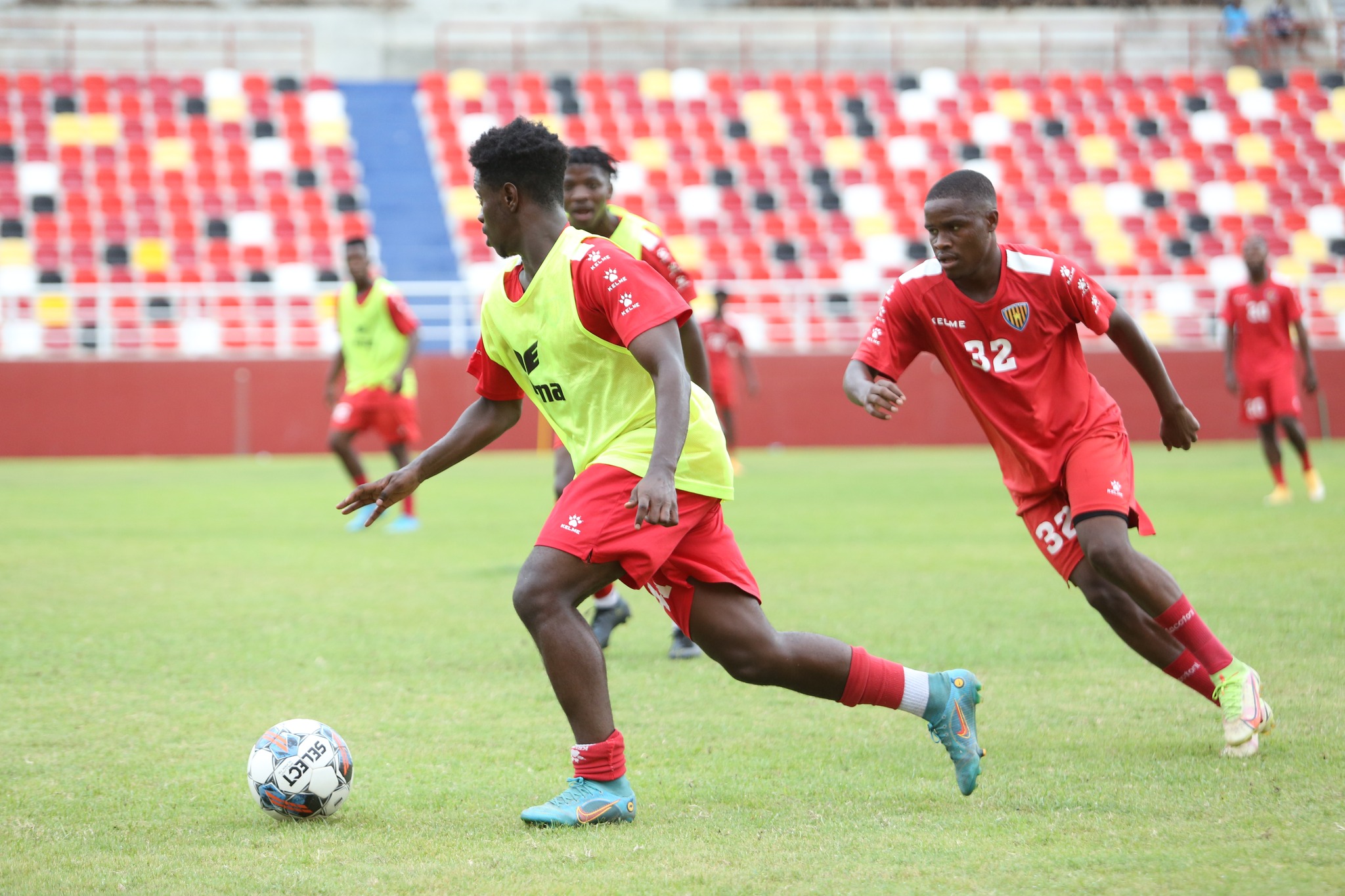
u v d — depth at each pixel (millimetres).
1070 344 15367
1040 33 118375
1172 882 10430
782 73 116938
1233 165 105938
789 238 98438
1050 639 21578
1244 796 12906
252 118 102188
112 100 101000
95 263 88500
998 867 10906
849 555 32625
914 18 118188
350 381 40438
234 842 11906
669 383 11742
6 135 96562
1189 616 14609
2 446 75312
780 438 83312
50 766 14570
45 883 10727
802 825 12281
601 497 12461
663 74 110562
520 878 10789
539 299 12758
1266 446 43594
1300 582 26703
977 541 35469
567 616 12484
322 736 12695
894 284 15844
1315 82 113250
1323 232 101062
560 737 15922
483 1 115875
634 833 12109
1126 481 14961
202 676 19391
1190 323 89938
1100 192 103062
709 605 12789
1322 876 10500
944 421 84625
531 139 12578
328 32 113562
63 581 29109
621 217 20906
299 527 40500
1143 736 15539
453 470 67250
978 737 15547
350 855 11469
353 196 96500
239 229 92625
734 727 16391
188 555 33719
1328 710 16422
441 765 14688
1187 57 120000
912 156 105500
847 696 12984
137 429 76500
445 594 27297
